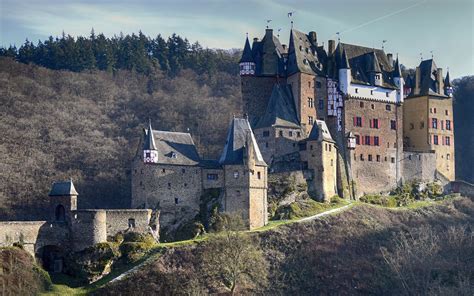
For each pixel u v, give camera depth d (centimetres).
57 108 16462
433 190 12925
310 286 9094
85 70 18700
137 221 9644
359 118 12519
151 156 10206
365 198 12144
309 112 12156
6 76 17175
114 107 17112
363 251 10000
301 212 10806
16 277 8375
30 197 12825
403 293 9088
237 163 10350
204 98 17638
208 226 10088
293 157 11619
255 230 10044
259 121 12038
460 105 18625
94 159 14288
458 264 9750
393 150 12812
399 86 13062
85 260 9088
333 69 12656
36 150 14388
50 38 19750
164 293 8638
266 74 12338
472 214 12231
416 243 9706
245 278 9038
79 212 9262
